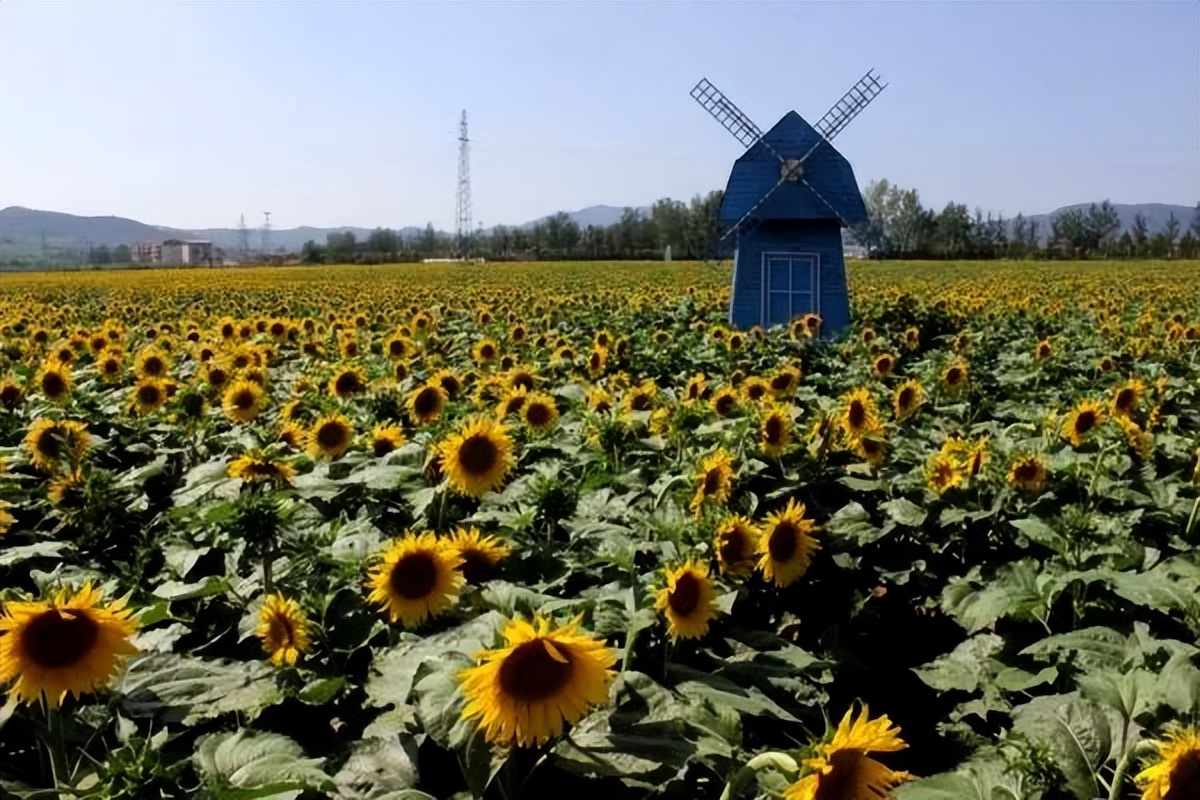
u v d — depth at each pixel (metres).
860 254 121.44
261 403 9.97
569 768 3.74
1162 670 4.27
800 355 17.41
